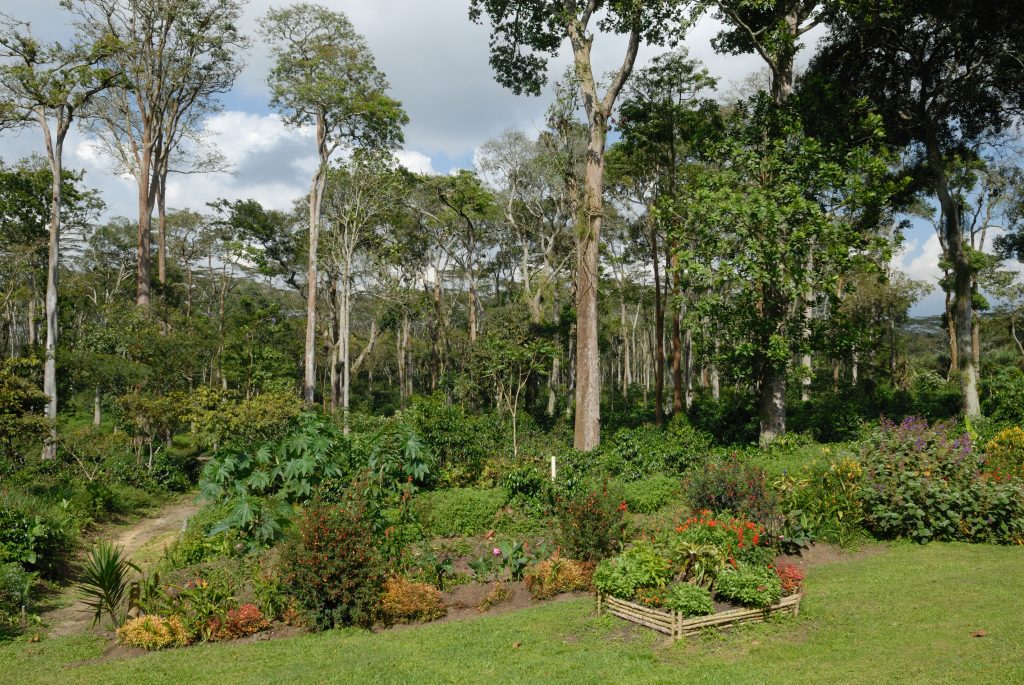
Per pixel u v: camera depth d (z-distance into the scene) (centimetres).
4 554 1023
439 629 760
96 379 2391
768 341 1820
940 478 1043
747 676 563
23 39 2272
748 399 2202
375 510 981
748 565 753
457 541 1084
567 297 3878
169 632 761
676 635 660
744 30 1984
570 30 2055
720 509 1023
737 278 1775
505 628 739
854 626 672
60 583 1118
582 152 2655
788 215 1744
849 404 2202
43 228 3472
